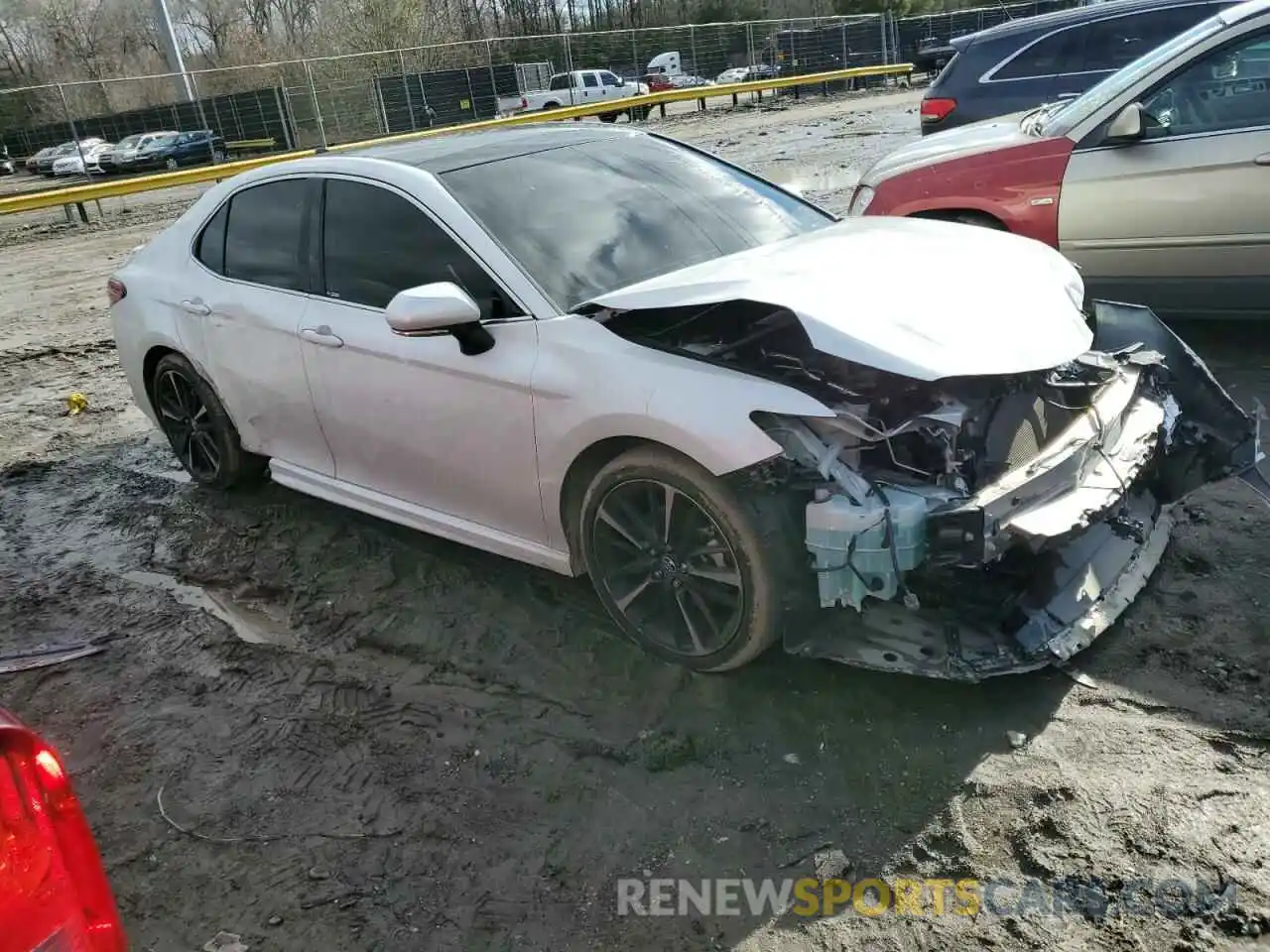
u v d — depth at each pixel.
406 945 2.42
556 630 3.64
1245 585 3.44
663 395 2.99
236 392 4.59
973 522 2.69
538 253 3.55
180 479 5.50
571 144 4.32
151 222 17.14
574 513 3.44
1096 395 3.27
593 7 56.16
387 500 4.14
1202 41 5.15
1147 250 5.36
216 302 4.55
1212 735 2.81
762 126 23.59
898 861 2.52
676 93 29.52
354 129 26.73
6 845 1.65
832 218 4.45
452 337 3.53
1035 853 2.49
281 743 3.21
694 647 3.21
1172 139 5.18
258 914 2.55
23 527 5.10
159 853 2.79
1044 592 3.13
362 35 39.81
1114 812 2.58
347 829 2.81
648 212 3.94
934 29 37.50
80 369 8.00
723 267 3.44
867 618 3.11
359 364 3.88
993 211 5.75
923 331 2.94
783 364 3.17
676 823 2.71
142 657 3.79
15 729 1.77
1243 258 5.14
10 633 4.07
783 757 2.90
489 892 2.56
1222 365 5.37
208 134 25.59
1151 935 2.25
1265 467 4.21
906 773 2.79
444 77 28.23
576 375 3.19
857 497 2.75
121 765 3.19
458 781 2.95
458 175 3.85
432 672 3.49
